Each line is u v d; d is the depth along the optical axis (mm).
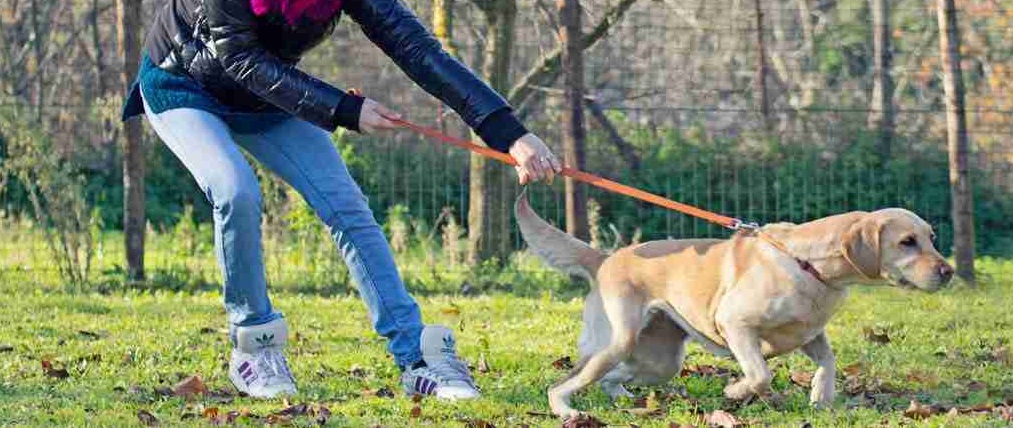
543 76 11398
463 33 12219
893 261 5234
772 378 5750
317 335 7723
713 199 12406
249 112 5660
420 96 12000
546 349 7238
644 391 6000
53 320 8203
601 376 5512
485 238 10891
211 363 6664
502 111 5371
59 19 13031
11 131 10016
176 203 14086
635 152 12562
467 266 10820
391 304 5703
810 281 5297
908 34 14625
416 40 5434
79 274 10008
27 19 13586
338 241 5723
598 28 10625
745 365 5328
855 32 14609
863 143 12492
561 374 6422
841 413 5371
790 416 5387
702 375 6441
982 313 8742
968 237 10117
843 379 6371
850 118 12820
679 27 11773
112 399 5699
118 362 6672
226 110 5637
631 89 12148
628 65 12516
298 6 5289
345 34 11797
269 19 5305
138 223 10188
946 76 10211
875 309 8922
